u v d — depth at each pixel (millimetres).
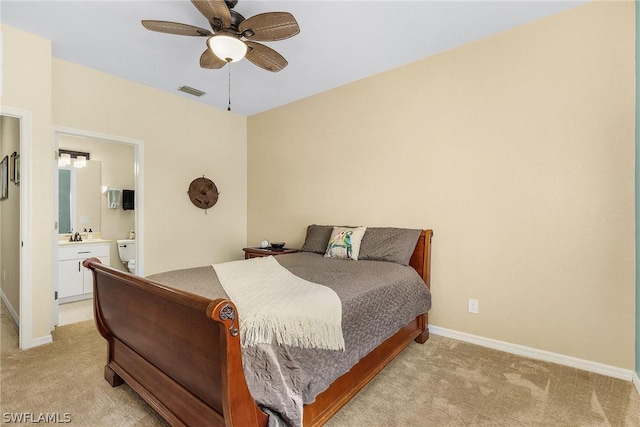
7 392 1884
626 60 2049
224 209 4402
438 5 2186
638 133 1947
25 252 2488
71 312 3477
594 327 2156
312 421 1446
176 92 3766
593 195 2156
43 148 2568
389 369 2188
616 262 2080
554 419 1655
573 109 2229
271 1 2121
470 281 2674
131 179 4922
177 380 1460
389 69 3152
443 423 1628
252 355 1253
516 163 2455
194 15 2311
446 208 2803
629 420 1642
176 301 1248
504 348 2494
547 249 2328
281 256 3041
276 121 4270
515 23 2404
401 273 2438
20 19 2322
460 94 2723
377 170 3260
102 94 3221
